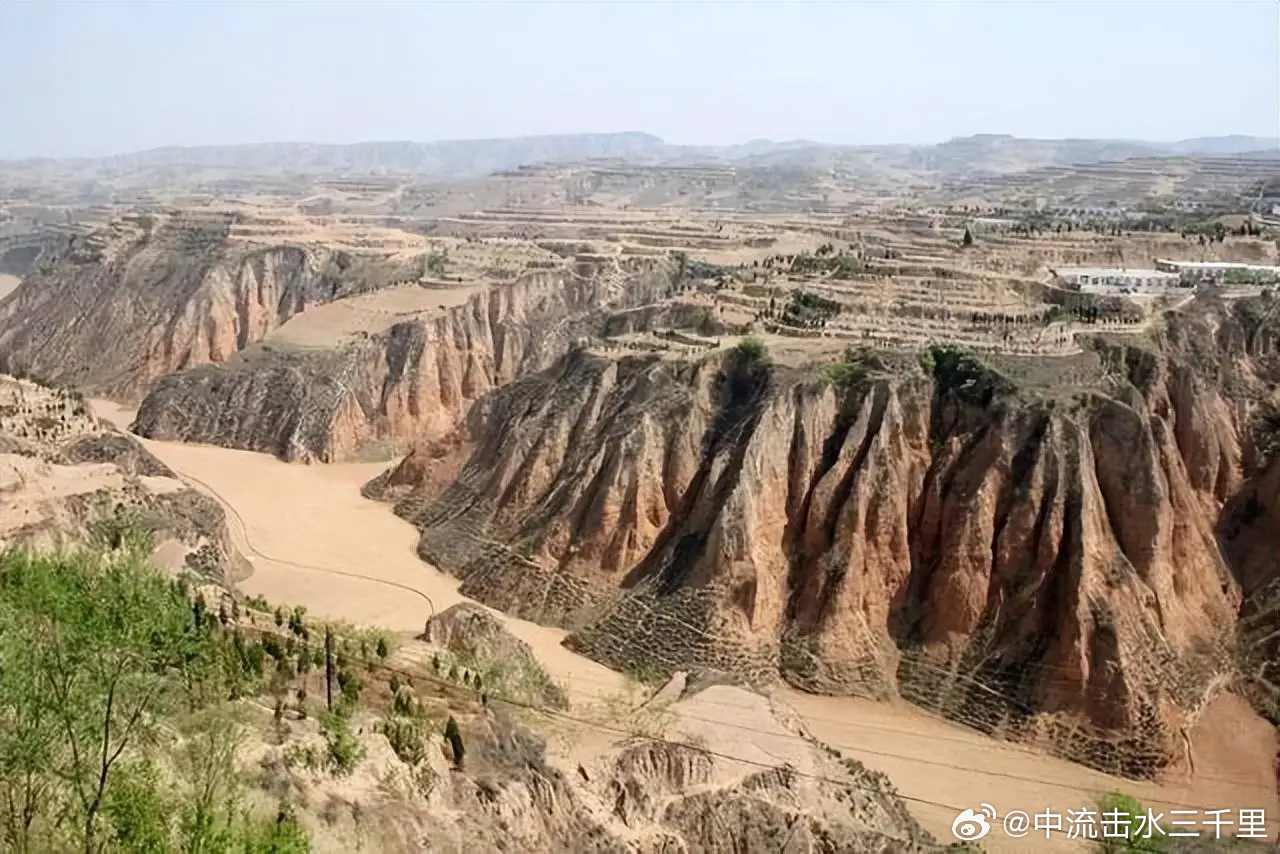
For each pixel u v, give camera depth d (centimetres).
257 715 4425
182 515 8256
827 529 7775
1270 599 7575
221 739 3600
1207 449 8194
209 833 3066
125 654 3197
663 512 8356
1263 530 8006
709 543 7750
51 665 3081
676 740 5494
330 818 3903
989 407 7819
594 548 8325
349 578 8712
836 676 7244
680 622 7544
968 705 6994
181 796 3303
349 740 4350
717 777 5369
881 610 7562
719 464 8169
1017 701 6881
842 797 5631
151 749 3425
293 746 4188
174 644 3453
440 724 4953
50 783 3120
